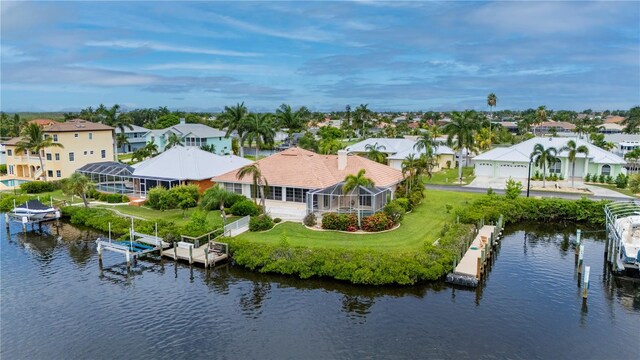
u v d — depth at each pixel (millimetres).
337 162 61125
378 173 58750
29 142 83062
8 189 79438
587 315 32469
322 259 38812
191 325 31266
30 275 40688
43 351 28219
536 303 34281
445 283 37844
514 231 54375
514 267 41875
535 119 156750
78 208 60344
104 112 125250
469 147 90875
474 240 47344
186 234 46062
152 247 45125
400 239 43656
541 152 75000
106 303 34719
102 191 69750
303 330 30422
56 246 49250
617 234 41469
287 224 48938
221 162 69875
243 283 38344
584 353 27625
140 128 142250
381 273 37281
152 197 59094
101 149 87062
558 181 81688
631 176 78438
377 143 100312
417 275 37344
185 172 64938
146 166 68062
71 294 36469
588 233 53469
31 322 31797
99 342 29172
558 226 56469
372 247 41344
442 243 41469
